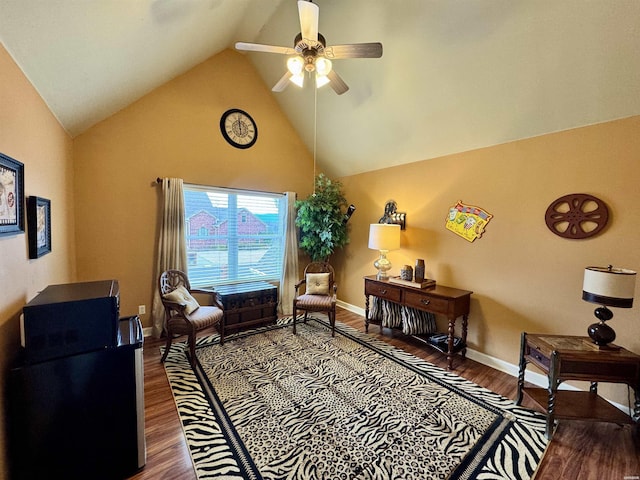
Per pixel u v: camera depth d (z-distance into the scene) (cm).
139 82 277
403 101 295
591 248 218
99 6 146
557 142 233
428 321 317
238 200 402
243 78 390
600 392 218
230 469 153
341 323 392
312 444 171
